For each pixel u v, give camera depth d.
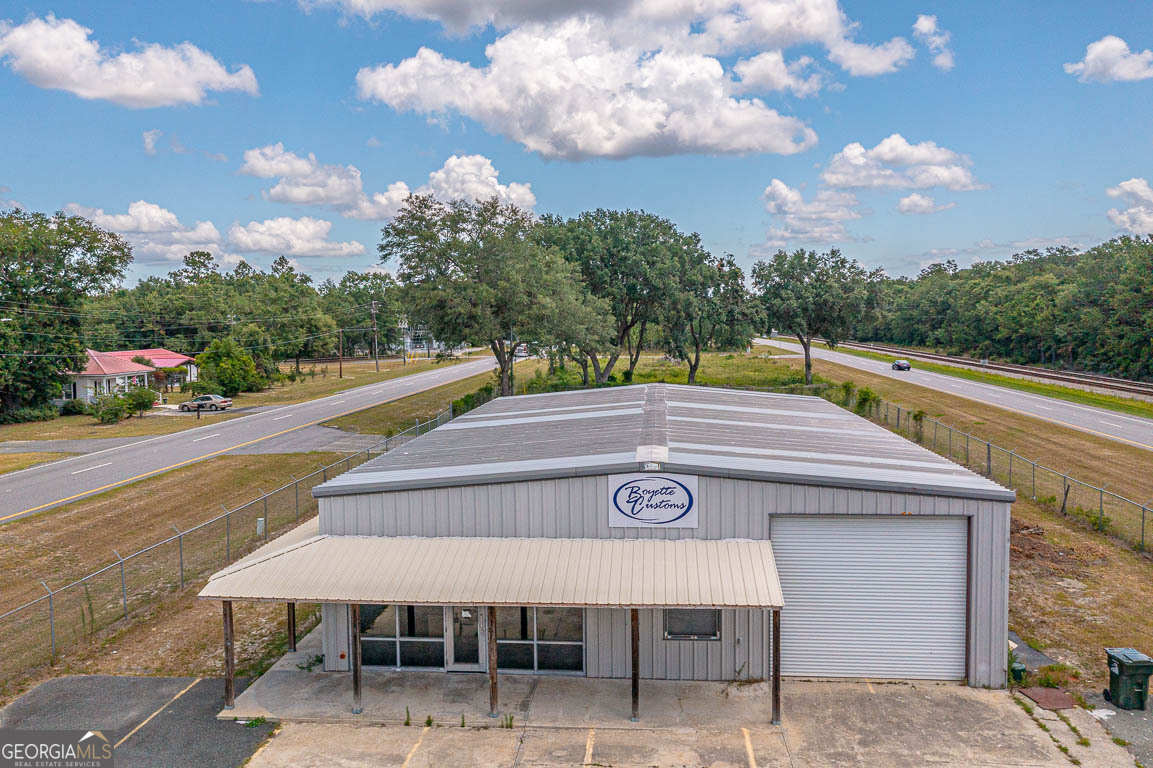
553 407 27.64
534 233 50.50
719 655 15.03
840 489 14.84
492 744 12.75
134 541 25.88
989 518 14.66
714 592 13.14
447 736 13.04
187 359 90.50
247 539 25.23
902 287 175.25
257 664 16.09
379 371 107.69
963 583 14.95
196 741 12.96
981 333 120.75
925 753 12.27
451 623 15.53
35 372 59.41
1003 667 14.73
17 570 23.05
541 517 15.28
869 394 48.09
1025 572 20.81
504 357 49.44
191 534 26.28
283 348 102.00
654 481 15.04
